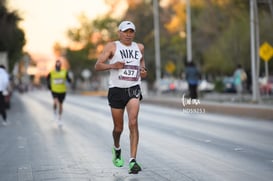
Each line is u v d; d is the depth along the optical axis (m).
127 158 21.17
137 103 16.81
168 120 40.38
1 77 38.00
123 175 17.47
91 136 29.70
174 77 141.25
